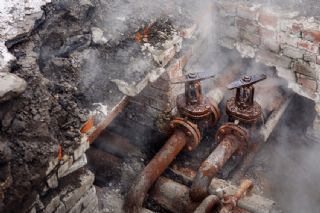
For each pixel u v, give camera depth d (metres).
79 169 3.30
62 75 3.42
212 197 3.43
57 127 3.08
